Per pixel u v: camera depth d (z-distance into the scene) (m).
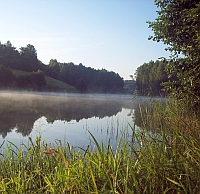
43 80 63.88
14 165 2.88
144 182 1.96
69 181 1.96
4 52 78.56
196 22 4.98
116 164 2.08
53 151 2.36
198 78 4.90
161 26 6.07
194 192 1.64
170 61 5.95
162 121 3.10
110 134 7.25
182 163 1.92
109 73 85.31
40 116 12.91
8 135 7.50
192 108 4.63
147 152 2.12
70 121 11.23
